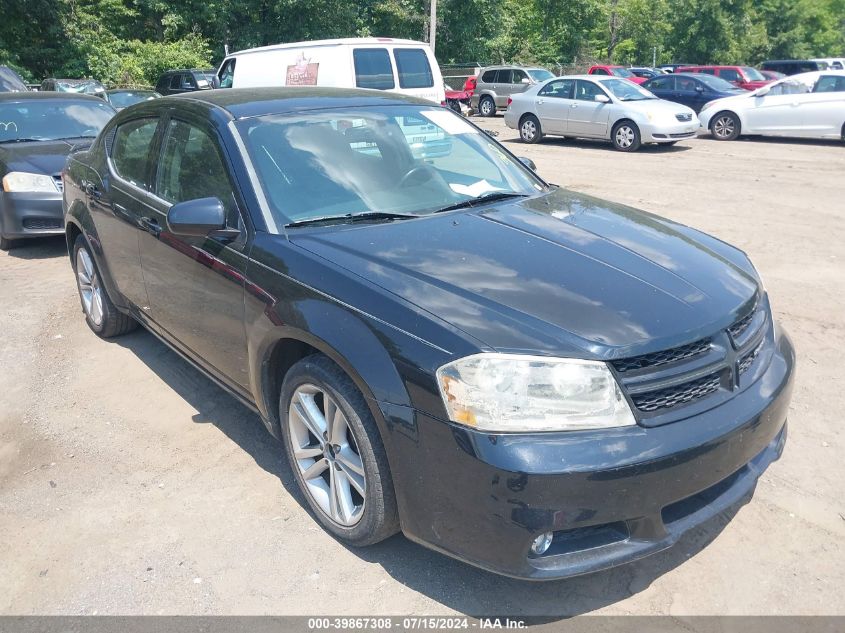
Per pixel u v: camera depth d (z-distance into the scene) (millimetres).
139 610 2699
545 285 2713
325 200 3434
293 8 29969
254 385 3293
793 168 12383
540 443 2314
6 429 4066
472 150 4199
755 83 26094
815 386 4320
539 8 44469
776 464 3531
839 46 61062
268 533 3115
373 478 2695
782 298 5840
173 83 22375
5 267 7242
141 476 3566
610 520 2367
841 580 2768
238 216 3355
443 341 2457
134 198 4234
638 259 3000
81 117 8742
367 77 11844
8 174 7387
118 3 28516
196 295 3619
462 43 34031
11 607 2738
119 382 4602
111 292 4875
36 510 3316
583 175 12008
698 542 2996
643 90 16047
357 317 2688
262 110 3785
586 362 2377
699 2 48781
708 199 9773
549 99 16531
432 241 3082
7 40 25719
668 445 2387
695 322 2590
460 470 2391
